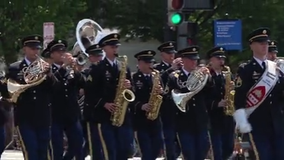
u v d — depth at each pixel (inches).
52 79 1338.6
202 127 1438.2
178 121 1440.7
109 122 1387.8
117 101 1381.6
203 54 3577.8
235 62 3410.4
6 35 3006.9
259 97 1131.3
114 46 1387.8
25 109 1318.9
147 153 1542.8
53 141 1469.0
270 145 1135.0
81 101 1619.1
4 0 2972.4
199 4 1670.8
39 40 1322.6
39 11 3016.7
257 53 1144.8
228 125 1649.9
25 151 1321.4
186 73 1448.1
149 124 1544.0
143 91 1540.4
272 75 1131.3
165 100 1571.1
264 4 3499.0
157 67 1632.6
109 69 1386.6
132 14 3636.8
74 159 1547.7
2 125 1460.4
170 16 1673.2
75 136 1492.4
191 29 1678.2
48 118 1339.8
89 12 3663.9
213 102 1622.8
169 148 1588.3
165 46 1625.2
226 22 1835.6
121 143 1402.6
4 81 1336.1
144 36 3698.3
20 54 3075.8
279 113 1143.6
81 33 1622.8
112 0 3668.8
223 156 1684.3
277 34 3599.9
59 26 3038.9
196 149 1434.5
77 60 1537.9
